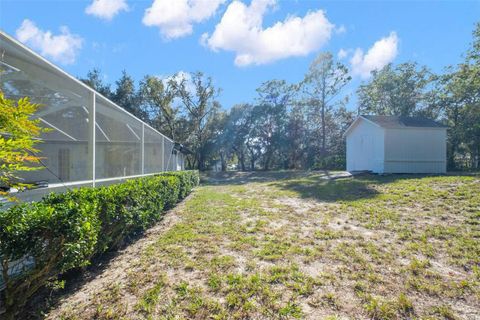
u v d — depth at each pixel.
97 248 3.27
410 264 3.41
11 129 2.04
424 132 14.01
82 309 2.49
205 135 28.44
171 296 2.70
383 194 8.31
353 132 17.50
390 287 2.85
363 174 14.61
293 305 2.52
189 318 2.35
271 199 8.91
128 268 3.40
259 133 29.19
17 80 4.43
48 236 2.27
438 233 4.54
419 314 2.39
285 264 3.45
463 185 8.25
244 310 2.45
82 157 8.75
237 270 3.28
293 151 28.62
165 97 26.47
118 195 3.76
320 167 25.69
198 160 28.77
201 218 6.12
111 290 2.84
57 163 8.23
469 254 3.67
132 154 8.50
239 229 5.10
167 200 6.68
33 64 3.78
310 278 3.03
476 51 17.98
